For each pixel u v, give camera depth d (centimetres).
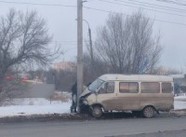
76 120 3272
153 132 2333
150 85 3638
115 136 2092
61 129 2591
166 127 2781
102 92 3509
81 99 3522
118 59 5347
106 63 5391
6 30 6275
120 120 3309
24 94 5584
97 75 5338
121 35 5412
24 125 2820
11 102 4834
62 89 8656
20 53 6234
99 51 5462
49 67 6994
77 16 3647
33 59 6328
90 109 3488
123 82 3569
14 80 5259
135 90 3594
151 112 3622
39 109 3662
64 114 3391
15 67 6166
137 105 3591
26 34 6334
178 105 4641
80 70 3628
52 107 3856
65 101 5569
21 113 3356
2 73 5869
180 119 3425
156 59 5525
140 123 3052
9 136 2234
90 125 2866
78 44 3638
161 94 3659
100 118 3478
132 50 5353
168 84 3691
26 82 5728
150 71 5428
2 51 6138
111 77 3553
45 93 7238
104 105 3503
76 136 2259
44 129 2581
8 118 3111
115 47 5384
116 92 3541
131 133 2398
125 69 5316
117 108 3538
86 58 5512
